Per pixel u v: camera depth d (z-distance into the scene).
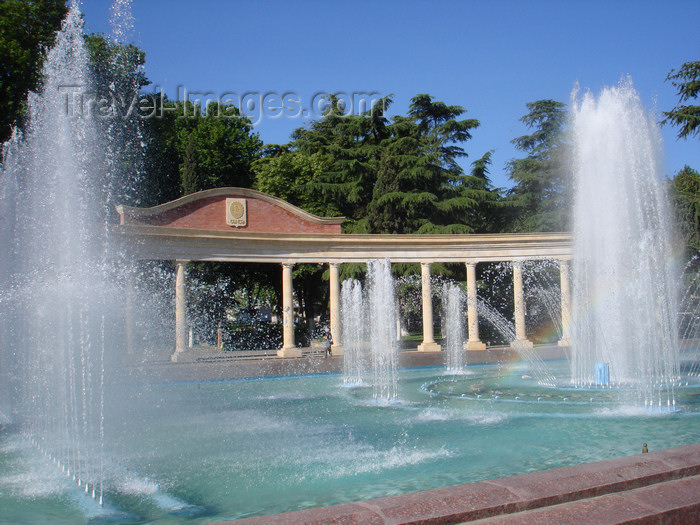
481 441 11.13
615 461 6.40
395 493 8.11
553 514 5.33
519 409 14.48
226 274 45.16
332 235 34.28
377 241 35.12
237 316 54.31
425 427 12.76
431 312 35.66
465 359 29.88
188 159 42.44
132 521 7.32
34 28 30.39
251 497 8.16
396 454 10.33
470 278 35.94
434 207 44.28
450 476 8.82
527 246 36.22
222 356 33.69
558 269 43.53
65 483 9.04
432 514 5.17
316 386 21.31
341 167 47.25
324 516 5.13
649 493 5.74
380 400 17.14
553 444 10.67
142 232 29.50
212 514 7.52
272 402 17.28
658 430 11.59
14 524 7.24
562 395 16.38
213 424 13.75
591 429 11.84
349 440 11.67
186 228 30.69
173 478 9.19
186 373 23.61
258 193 33.16
